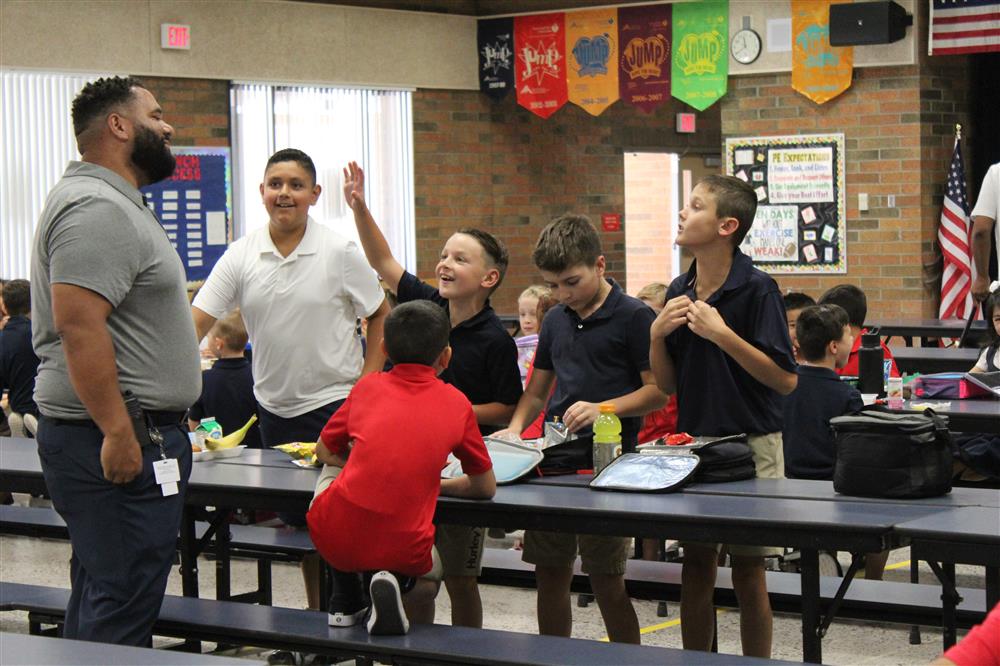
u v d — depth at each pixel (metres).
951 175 9.82
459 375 4.04
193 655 2.29
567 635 3.94
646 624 5.05
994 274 10.10
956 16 9.58
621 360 3.83
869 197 10.06
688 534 3.17
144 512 3.20
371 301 4.38
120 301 3.11
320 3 10.65
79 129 3.23
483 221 11.69
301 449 4.04
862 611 4.27
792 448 4.73
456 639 3.28
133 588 3.21
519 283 11.94
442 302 4.27
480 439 3.37
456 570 3.94
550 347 3.98
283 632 3.43
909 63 9.84
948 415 5.02
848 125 10.09
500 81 11.37
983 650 1.53
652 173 13.41
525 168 11.94
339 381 4.39
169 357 3.24
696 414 3.70
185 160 10.08
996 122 10.36
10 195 9.36
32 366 6.96
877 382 5.48
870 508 3.22
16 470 3.99
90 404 3.07
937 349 7.36
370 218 4.43
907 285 9.98
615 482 3.55
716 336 3.49
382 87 11.01
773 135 10.37
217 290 4.39
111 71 9.71
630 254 13.41
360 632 3.39
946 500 3.32
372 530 3.18
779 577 4.56
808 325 4.80
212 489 3.73
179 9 10.01
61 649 2.32
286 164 4.30
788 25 10.19
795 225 10.34
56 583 5.82
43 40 9.41
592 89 11.00
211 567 6.03
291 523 4.55
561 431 3.84
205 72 10.13
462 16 11.35
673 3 10.61
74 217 3.05
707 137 13.52
